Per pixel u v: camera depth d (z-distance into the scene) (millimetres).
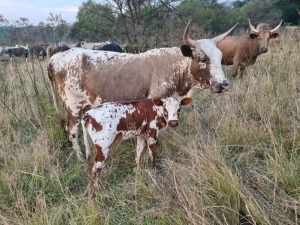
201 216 2781
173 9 8438
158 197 3189
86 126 3502
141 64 4285
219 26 19594
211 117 5004
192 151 3635
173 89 4320
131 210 3059
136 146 4160
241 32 19078
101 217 2949
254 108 4875
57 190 3455
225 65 8656
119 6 8016
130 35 8000
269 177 3395
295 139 3838
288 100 4969
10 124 4887
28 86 6191
